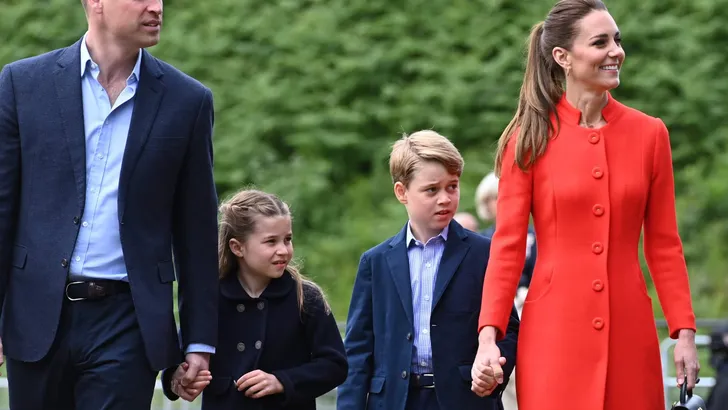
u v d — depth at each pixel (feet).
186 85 45.32
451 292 47.73
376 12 164.96
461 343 47.44
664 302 42.86
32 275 43.42
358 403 48.47
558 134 43.37
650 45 158.61
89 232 43.42
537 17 160.56
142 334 43.14
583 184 42.55
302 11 167.94
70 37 163.63
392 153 49.73
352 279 139.64
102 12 43.78
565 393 42.24
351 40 160.35
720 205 146.72
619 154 42.86
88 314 43.32
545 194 43.24
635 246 43.09
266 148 153.99
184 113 44.80
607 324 42.11
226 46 163.02
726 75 157.79
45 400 44.14
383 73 158.92
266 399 47.01
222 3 167.73
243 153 153.07
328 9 164.76
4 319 44.21
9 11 165.48
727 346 74.84
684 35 158.61
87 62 44.27
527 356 43.21
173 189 44.83
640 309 42.60
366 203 150.00
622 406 42.14
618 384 42.19
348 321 49.90
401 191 49.34
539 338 42.93
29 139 43.80
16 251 43.91
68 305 43.32
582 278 42.45
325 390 47.70
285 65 160.66
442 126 152.76
